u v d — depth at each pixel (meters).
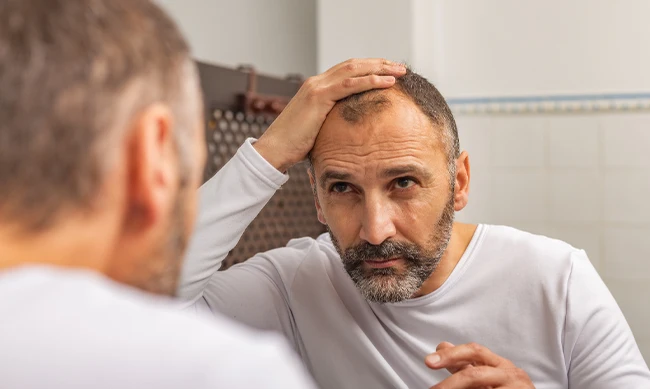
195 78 0.41
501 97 1.98
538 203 1.96
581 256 0.96
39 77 0.32
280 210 1.40
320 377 0.95
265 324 0.98
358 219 0.82
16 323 0.29
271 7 2.20
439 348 0.75
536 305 0.89
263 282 1.00
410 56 1.94
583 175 1.92
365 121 0.81
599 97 1.90
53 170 0.32
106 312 0.31
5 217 0.32
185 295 0.89
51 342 0.29
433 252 0.83
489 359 0.74
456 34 2.02
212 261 0.91
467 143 2.02
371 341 0.94
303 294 0.98
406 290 0.82
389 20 1.95
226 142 1.28
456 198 0.92
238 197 0.91
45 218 0.32
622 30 1.88
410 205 0.81
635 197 1.89
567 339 0.88
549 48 1.94
